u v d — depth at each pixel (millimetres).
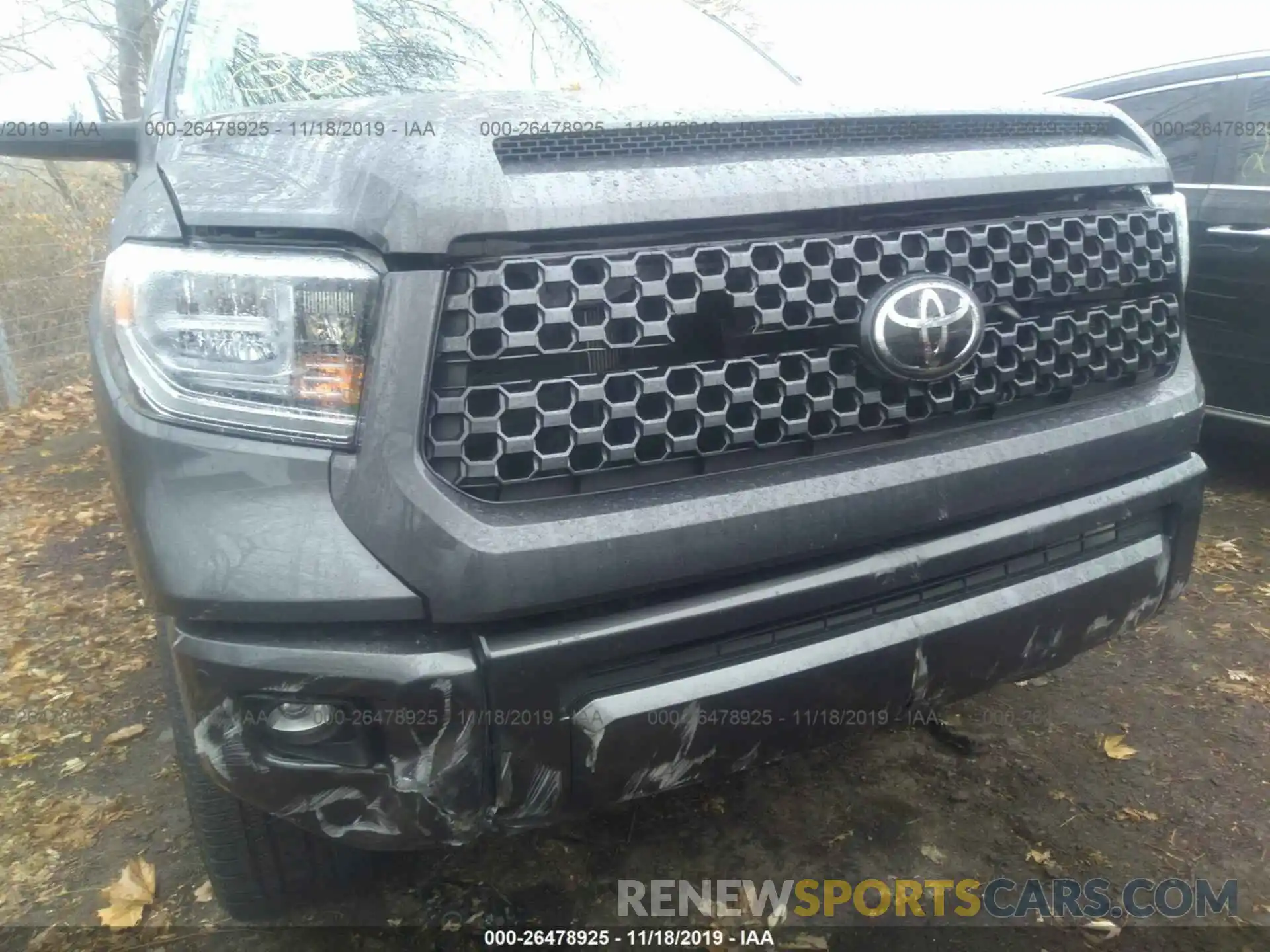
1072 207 1989
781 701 1663
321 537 1454
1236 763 2492
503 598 1455
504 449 1491
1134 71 4383
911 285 1652
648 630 1553
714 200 1578
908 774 2520
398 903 2139
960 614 1810
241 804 1868
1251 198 3816
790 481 1655
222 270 1493
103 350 1693
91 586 4070
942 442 1805
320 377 1457
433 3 2709
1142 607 2092
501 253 1488
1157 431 2023
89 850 2389
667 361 1601
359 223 1453
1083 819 2324
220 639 1518
